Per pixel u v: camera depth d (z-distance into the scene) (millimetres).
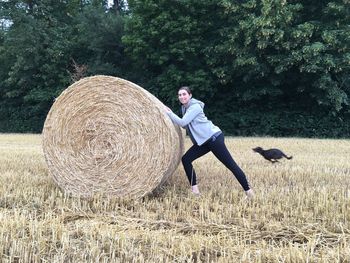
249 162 10016
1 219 4914
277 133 22609
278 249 4180
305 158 10953
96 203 5957
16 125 27656
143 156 6344
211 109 23625
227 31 21641
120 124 6430
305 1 21594
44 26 26625
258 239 4629
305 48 19500
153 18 22562
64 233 4449
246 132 23078
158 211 5586
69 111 6574
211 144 6242
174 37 22516
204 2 22094
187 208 5629
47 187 6820
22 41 25531
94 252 4047
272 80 21359
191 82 22453
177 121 6215
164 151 6312
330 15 20859
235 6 21266
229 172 8492
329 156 11492
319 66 19953
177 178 7887
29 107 27219
